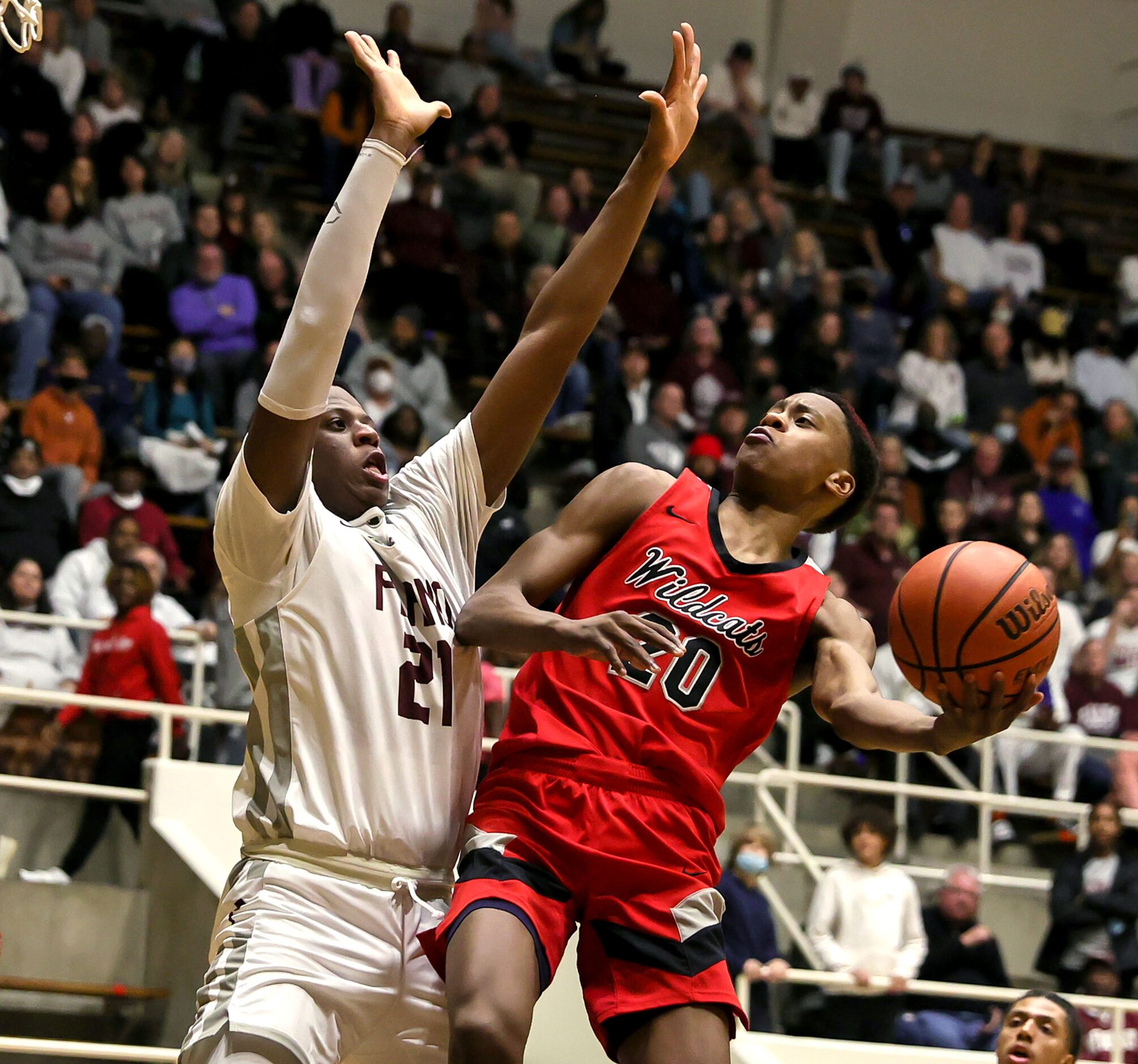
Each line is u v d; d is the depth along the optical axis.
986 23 19.14
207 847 7.18
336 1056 2.71
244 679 8.49
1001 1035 4.70
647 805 2.72
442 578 3.03
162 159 13.31
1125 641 10.51
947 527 11.61
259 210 14.24
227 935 2.72
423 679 2.88
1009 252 16.12
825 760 9.91
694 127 3.07
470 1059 2.46
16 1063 6.73
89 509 9.51
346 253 2.70
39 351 11.19
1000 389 13.69
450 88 14.99
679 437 12.01
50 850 7.86
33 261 12.06
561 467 12.55
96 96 14.06
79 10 14.27
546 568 2.91
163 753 7.32
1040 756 9.89
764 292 14.38
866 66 18.83
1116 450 13.77
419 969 2.77
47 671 8.56
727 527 2.96
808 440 2.97
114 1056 5.17
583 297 3.11
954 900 7.37
